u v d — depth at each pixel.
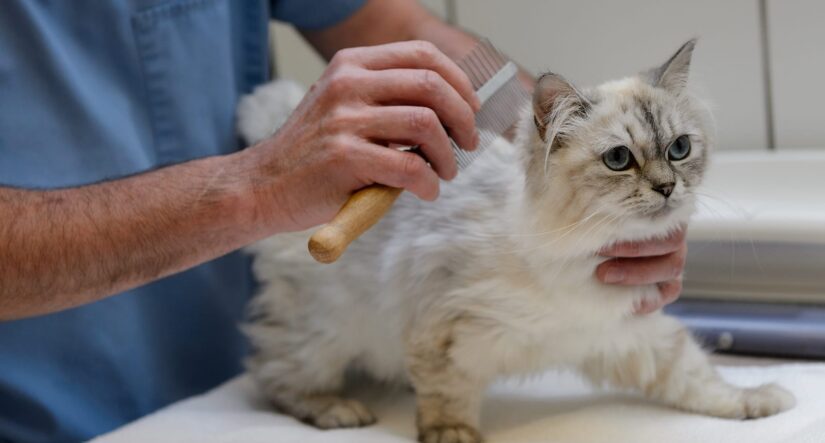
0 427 1.44
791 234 1.58
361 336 1.51
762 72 2.01
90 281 1.20
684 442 1.19
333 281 1.47
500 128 1.37
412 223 1.41
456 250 1.34
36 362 1.47
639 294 1.30
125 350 1.56
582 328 1.34
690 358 1.36
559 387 1.50
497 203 1.36
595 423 1.29
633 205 1.24
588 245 1.25
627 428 1.26
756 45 2.00
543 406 1.41
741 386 1.37
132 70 1.60
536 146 1.29
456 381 1.34
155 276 1.22
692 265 1.69
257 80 1.82
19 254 1.17
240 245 1.19
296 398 1.52
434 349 1.34
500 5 2.20
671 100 1.33
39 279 1.18
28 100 1.47
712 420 1.27
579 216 1.26
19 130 1.46
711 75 2.05
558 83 1.26
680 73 1.35
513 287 1.29
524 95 1.42
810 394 1.32
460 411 1.34
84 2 1.55
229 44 1.72
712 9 2.01
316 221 1.13
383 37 1.85
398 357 1.52
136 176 1.25
